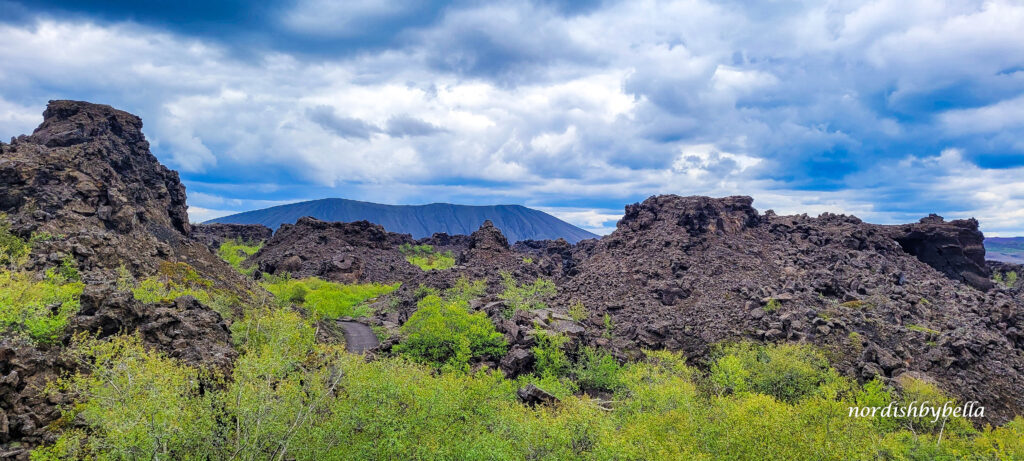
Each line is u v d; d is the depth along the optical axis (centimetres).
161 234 10244
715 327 8550
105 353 2722
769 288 9750
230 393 2866
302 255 18762
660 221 14000
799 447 3441
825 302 8919
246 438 2673
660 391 5275
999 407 6481
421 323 7325
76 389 2592
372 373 3444
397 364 4269
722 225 13288
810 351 7188
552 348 7231
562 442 3872
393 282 17912
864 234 12925
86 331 3052
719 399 4531
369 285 16575
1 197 7788
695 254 11844
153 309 4025
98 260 6406
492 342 7344
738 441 3541
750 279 10344
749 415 3650
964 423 5653
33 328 3161
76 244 6262
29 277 4794
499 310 9181
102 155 10244
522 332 7750
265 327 4816
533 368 7188
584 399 5728
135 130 13312
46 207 7831
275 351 3522
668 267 11388
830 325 7844
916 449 4962
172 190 13512
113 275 5866
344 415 3088
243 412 2675
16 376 2678
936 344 7450
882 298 9069
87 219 8119
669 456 3484
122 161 11569
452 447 3234
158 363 2703
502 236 18762
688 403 4581
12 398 2633
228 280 9462
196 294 6341
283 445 2867
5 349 2786
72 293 4325
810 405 3878
